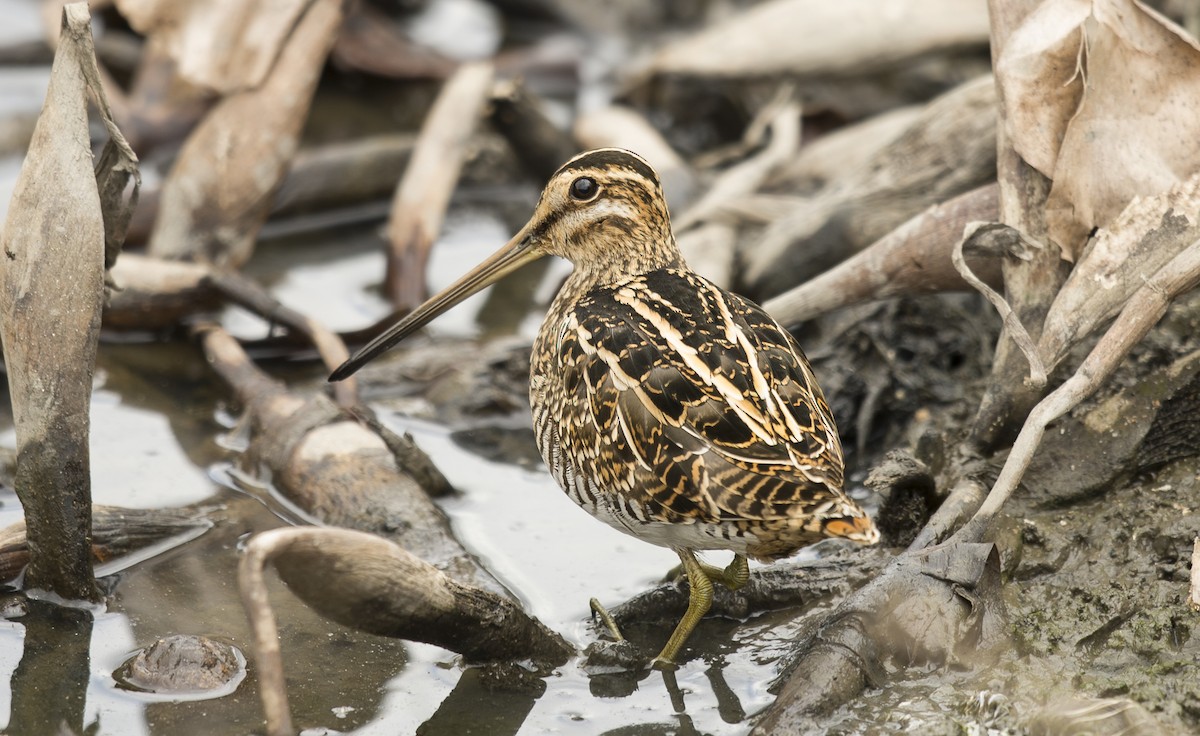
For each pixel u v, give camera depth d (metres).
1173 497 10.38
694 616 10.03
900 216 13.51
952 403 12.55
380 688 9.70
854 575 10.66
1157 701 8.86
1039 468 10.72
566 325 10.15
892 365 12.77
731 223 14.90
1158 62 10.27
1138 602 9.68
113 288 10.88
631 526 9.74
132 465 12.38
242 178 14.56
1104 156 10.41
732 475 8.93
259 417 12.52
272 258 16.06
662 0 20.69
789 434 9.05
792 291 12.14
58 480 9.98
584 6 20.73
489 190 17.34
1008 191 10.93
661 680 9.87
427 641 9.27
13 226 9.64
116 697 9.50
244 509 11.76
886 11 16.56
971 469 10.82
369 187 16.80
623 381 9.44
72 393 9.84
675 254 11.37
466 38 20.59
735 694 9.69
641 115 18.30
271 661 7.84
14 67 18.88
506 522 11.84
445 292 11.47
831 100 17.72
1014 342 10.89
